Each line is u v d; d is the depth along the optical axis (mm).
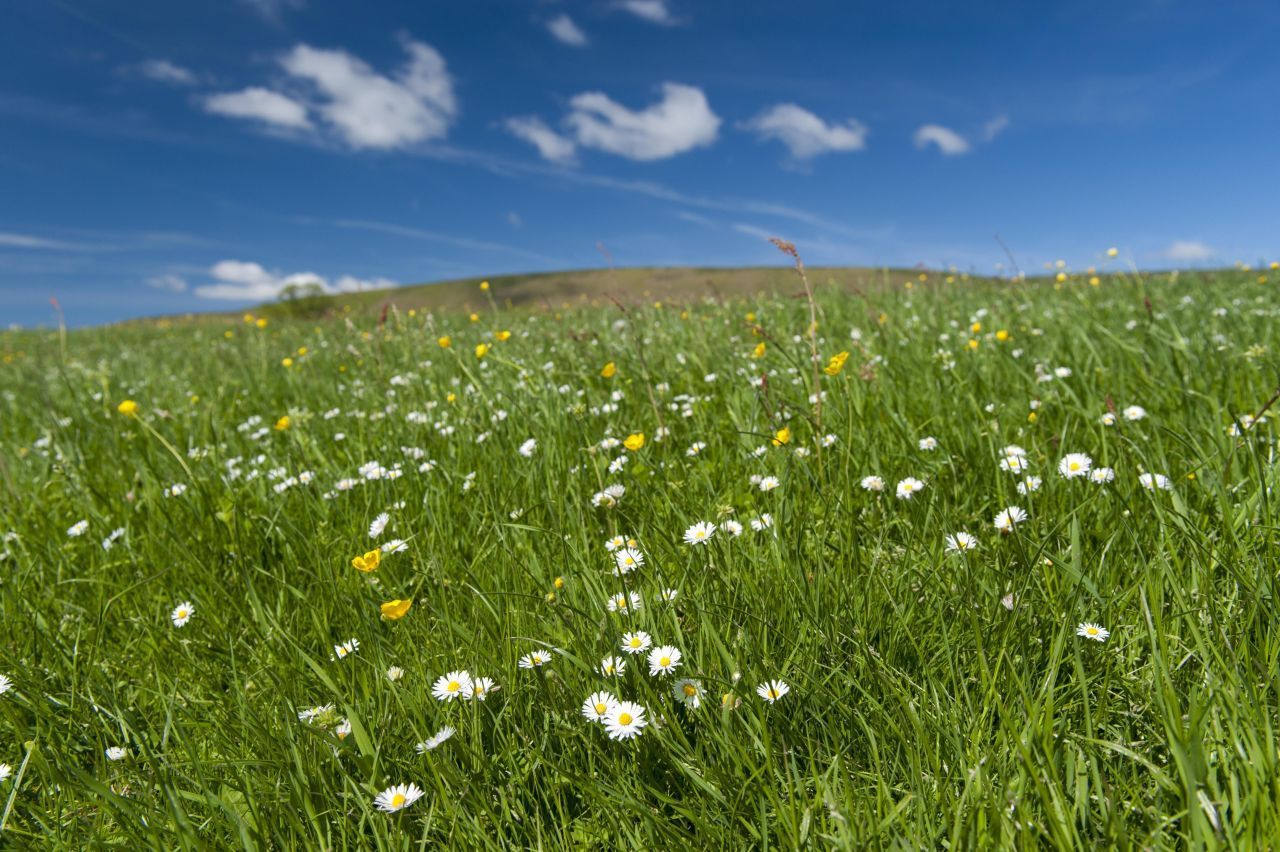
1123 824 1372
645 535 2562
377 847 1522
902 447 3154
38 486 4188
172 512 3441
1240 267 9984
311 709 1935
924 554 2359
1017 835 1371
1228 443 2551
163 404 6359
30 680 2209
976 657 1883
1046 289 8078
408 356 6375
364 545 2947
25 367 9086
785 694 1734
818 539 2254
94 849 1614
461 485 3373
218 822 1654
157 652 2361
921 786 1467
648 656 1871
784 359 4527
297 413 4105
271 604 2643
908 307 7543
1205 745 1479
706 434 3574
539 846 1467
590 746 1715
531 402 4195
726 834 1492
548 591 2211
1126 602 1972
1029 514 2443
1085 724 1611
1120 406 3246
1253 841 1254
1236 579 1802
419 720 1773
